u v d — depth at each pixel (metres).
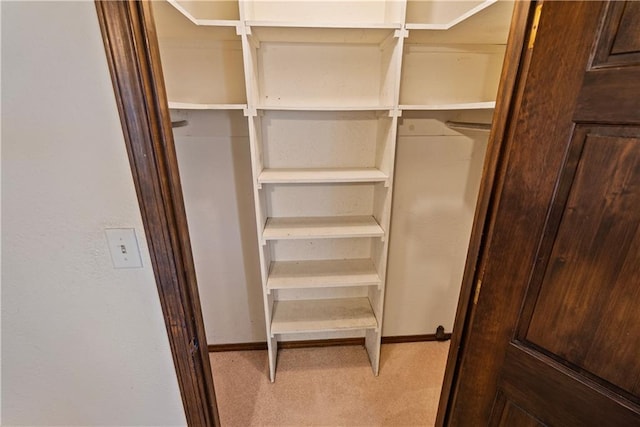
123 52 0.64
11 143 0.70
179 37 1.42
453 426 1.02
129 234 0.80
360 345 2.14
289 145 1.64
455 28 1.23
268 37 1.37
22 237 0.78
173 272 0.84
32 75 0.65
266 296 1.64
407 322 2.13
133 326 0.91
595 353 0.66
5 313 0.85
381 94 1.54
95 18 0.62
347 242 1.89
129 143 0.71
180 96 1.51
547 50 0.60
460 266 1.98
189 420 1.06
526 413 0.81
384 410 1.68
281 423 1.62
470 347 0.90
